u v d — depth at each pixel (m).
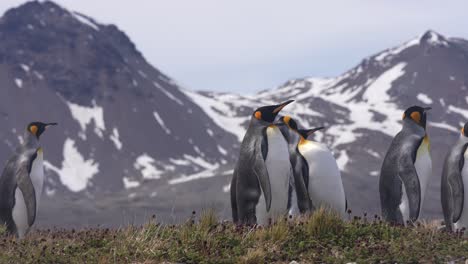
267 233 19.62
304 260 17.97
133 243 18.91
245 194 25.36
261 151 24.92
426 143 25.70
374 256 17.78
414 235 19.53
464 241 19.00
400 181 25.36
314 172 26.31
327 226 19.73
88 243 19.36
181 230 19.89
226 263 17.88
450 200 24.81
